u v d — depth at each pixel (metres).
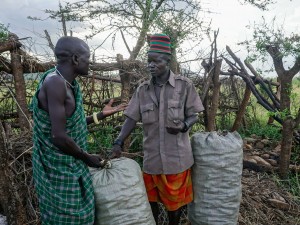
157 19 4.73
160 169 2.61
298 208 3.81
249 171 4.56
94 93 4.81
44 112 1.98
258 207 3.70
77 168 2.11
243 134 6.10
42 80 2.03
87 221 2.14
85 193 2.15
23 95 3.95
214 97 4.59
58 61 2.04
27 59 4.02
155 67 2.46
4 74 4.18
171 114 2.55
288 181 4.27
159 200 2.75
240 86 6.62
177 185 2.64
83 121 2.13
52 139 1.97
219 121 6.29
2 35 3.87
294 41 3.96
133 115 2.67
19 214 2.70
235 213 2.75
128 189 2.27
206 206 2.72
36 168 2.11
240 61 5.36
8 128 3.74
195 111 2.64
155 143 2.62
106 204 2.22
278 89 6.43
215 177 2.67
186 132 2.66
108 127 4.50
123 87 4.32
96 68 4.36
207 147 2.67
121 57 4.47
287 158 4.28
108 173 2.31
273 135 5.97
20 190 3.02
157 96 2.60
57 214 2.08
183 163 2.61
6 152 2.64
